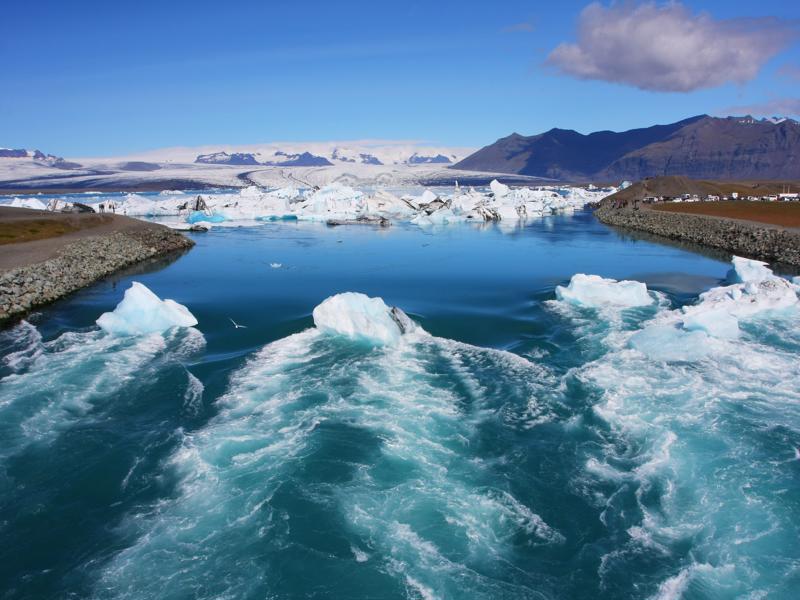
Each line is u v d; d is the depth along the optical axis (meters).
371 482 12.19
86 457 13.13
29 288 27.95
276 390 16.72
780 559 9.92
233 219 83.06
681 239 56.91
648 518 11.06
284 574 9.63
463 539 10.50
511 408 15.70
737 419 14.95
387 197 93.88
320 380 17.41
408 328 21.83
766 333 21.67
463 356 19.48
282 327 22.64
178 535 10.57
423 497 11.71
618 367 18.47
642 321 23.45
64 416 15.11
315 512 11.19
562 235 62.75
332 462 12.90
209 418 15.02
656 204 86.69
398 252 48.25
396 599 9.13
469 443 13.89
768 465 12.79
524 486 12.14
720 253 46.78
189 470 12.60
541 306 26.48
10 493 11.84
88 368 18.34
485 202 95.06
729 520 10.94
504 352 19.75
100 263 38.56
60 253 37.59
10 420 14.78
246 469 12.63
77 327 23.70
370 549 10.23
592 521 11.02
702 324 21.22
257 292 30.61
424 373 18.02
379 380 17.44
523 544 10.41
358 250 49.81
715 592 9.24
